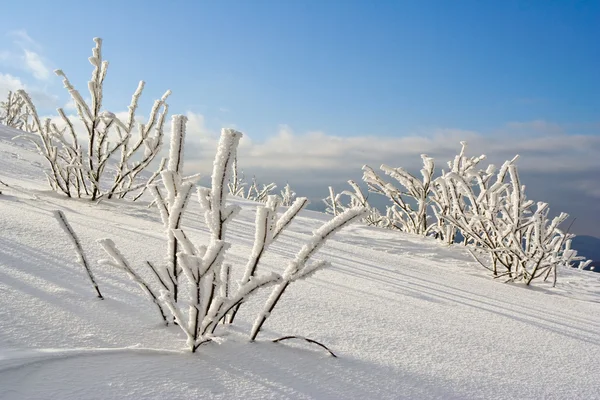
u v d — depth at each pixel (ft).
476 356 4.99
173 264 4.74
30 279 5.08
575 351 5.84
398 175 27.68
